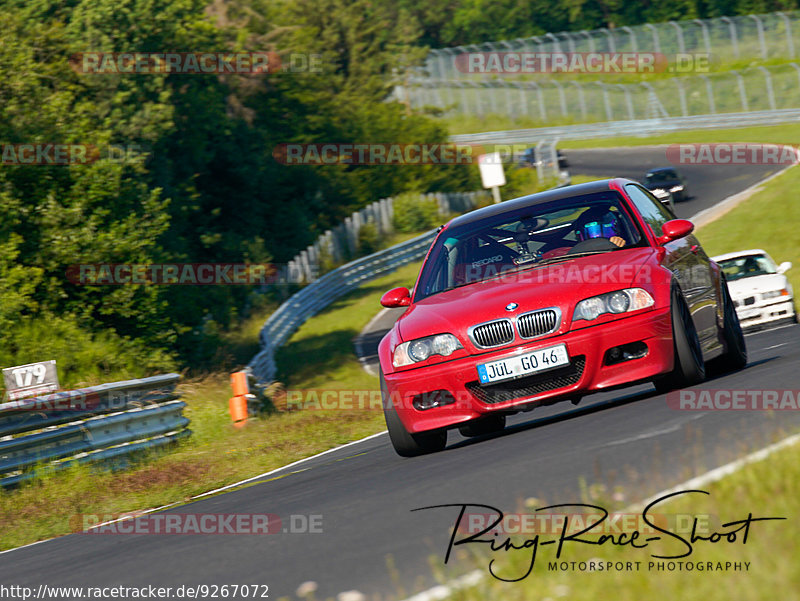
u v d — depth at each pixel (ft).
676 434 56.03
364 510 55.06
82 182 202.80
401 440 77.82
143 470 119.24
